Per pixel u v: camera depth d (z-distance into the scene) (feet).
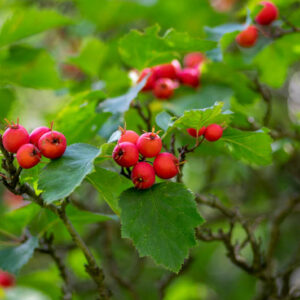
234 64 12.61
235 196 19.16
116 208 7.89
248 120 11.50
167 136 10.07
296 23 12.30
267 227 16.24
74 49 20.39
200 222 6.93
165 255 6.75
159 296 13.15
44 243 10.79
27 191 7.35
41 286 15.66
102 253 18.38
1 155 7.08
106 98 10.27
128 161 6.53
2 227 10.28
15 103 14.14
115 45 14.83
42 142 6.66
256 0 12.28
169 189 7.22
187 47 10.22
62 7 20.03
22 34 12.76
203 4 16.93
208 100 11.09
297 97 21.25
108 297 8.95
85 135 10.67
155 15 17.44
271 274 11.81
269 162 8.72
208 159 17.37
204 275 21.08
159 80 11.34
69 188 6.41
